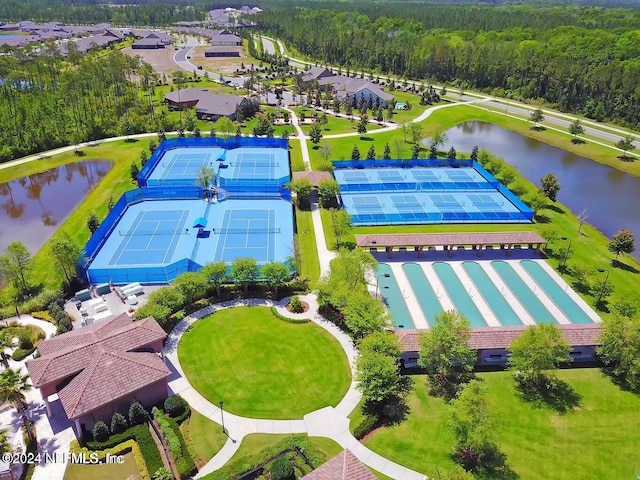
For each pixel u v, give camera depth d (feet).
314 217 289.74
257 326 192.75
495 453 141.38
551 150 446.19
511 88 636.89
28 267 213.87
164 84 604.90
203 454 139.13
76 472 133.39
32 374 145.18
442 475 128.36
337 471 119.34
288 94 583.17
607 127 505.25
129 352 157.17
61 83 500.74
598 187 361.92
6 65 559.79
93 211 288.10
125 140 419.54
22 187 335.47
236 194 311.06
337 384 165.99
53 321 192.75
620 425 153.99
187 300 203.41
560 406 160.45
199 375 167.73
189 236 260.83
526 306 214.48
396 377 154.81
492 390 165.99
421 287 225.97
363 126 444.14
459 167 372.17
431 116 522.88
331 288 194.80
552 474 136.46
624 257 257.34
